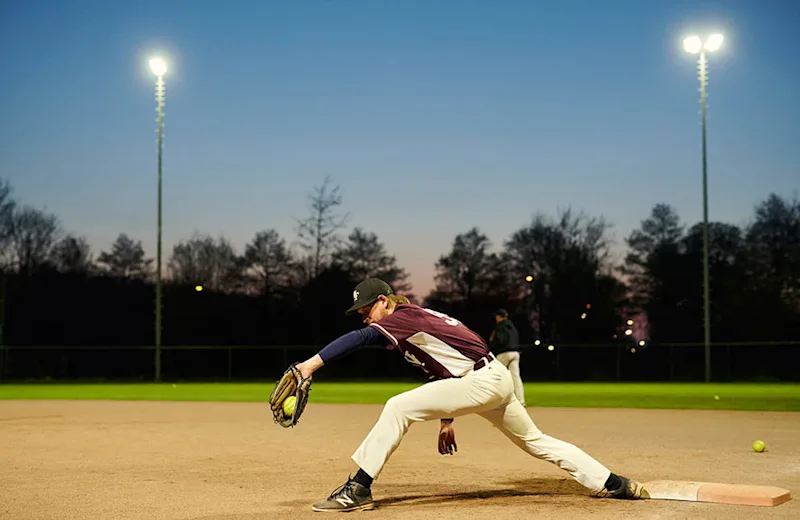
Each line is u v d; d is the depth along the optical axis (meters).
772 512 5.59
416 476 7.52
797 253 50.25
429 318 5.83
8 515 5.62
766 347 37.78
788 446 10.01
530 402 19.83
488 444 10.26
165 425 13.01
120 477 7.45
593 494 6.29
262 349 41.34
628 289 54.16
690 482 6.39
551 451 6.14
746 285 51.41
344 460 8.70
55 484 7.01
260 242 52.12
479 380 5.79
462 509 5.79
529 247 54.66
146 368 40.53
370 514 5.62
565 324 53.72
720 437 11.18
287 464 8.38
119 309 50.22
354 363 40.59
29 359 39.00
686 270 52.84
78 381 36.88
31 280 48.69
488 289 54.97
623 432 11.90
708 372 33.31
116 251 50.84
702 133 32.16
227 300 51.59
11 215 48.34
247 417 14.71
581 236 54.19
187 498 6.30
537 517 5.47
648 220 53.72
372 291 6.07
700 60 32.12
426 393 5.79
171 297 50.91
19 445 10.13
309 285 51.88
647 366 39.28
